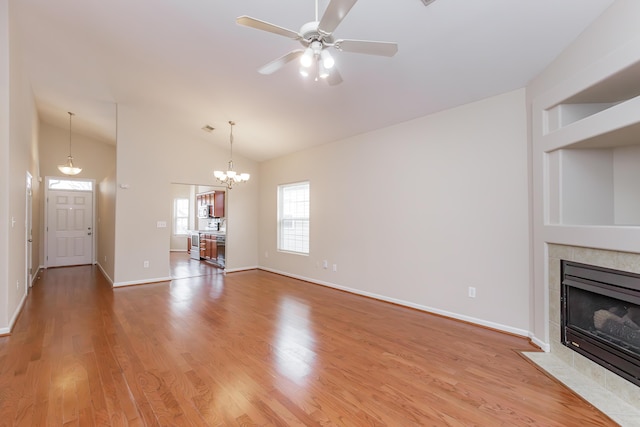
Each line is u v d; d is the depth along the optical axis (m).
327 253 5.33
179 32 3.17
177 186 10.66
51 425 1.79
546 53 2.58
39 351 2.77
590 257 2.29
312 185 5.66
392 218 4.28
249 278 6.07
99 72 4.21
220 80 3.99
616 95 2.38
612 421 1.83
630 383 1.97
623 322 2.11
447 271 3.66
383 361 2.61
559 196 2.59
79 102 5.31
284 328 3.37
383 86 3.49
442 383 2.26
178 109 5.12
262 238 7.04
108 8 2.95
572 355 2.45
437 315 3.76
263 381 2.29
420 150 3.95
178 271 6.83
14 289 3.56
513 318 3.13
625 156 2.53
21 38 3.57
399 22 2.55
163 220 5.79
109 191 6.01
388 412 1.93
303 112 4.46
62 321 3.57
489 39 2.57
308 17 2.69
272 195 6.74
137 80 4.32
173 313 3.89
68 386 2.20
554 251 2.66
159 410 1.94
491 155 3.28
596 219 2.58
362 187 4.72
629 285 2.01
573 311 2.47
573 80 2.36
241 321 3.60
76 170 6.53
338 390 2.17
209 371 2.43
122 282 5.33
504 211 3.19
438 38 2.66
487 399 2.06
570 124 2.41
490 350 2.79
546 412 1.92
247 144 6.17
